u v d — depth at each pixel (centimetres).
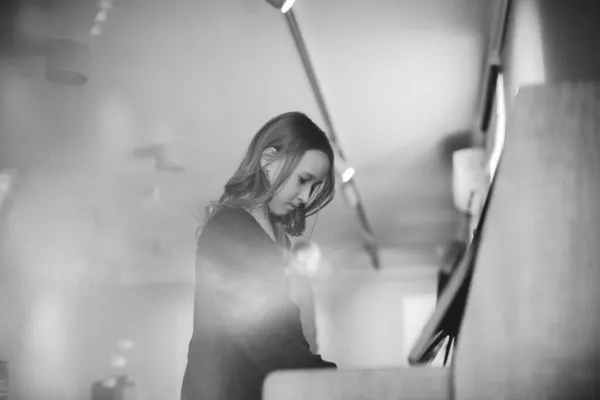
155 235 823
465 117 523
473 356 93
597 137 95
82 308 864
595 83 97
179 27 413
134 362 959
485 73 434
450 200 727
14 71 467
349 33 417
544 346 90
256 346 126
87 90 492
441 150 592
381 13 394
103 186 672
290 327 130
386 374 98
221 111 527
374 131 556
